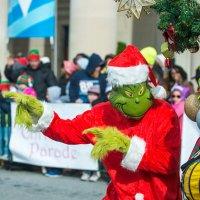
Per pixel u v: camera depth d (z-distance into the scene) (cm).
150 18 2850
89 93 1579
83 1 2419
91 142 765
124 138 696
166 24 699
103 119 764
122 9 729
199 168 642
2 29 2884
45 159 1661
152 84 759
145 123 743
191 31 685
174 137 736
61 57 3162
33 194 1421
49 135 765
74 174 1695
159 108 750
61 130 760
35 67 1875
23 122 751
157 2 705
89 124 766
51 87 1727
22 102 745
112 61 749
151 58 1126
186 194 653
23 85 1825
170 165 718
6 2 2862
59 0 3166
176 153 734
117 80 736
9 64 2134
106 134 686
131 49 751
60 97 1784
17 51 3100
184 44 706
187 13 673
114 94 745
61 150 1631
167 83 1518
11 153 1725
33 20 2098
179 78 1595
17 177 1644
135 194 740
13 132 1717
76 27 2430
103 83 1596
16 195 1409
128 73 732
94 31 2416
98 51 2420
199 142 711
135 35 2894
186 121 1318
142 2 719
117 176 745
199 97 722
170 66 746
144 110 742
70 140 766
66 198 1378
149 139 735
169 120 741
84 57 1902
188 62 2366
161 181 735
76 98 1720
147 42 2864
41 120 753
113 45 2433
